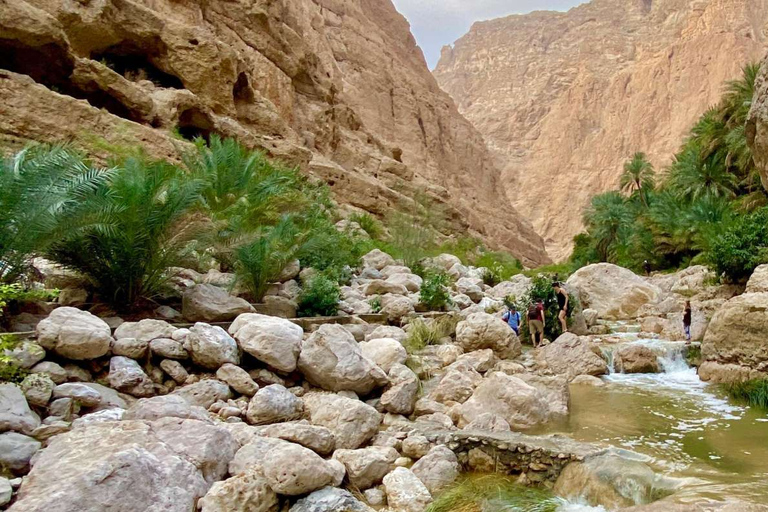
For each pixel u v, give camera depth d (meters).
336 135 38.38
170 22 22.50
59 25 16.62
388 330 9.10
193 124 21.95
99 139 14.90
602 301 15.65
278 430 4.60
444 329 10.30
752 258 12.94
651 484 4.28
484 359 8.23
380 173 40.12
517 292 15.44
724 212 26.48
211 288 7.63
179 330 6.05
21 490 3.23
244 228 8.95
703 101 150.88
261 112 27.14
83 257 6.80
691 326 11.38
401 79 79.88
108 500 3.22
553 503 4.23
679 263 31.55
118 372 5.28
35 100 14.51
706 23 171.38
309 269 10.74
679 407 6.95
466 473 4.84
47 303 6.57
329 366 6.14
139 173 7.42
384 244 20.69
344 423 5.00
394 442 5.14
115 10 20.44
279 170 16.16
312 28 60.75
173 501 3.49
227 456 4.19
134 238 6.84
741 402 7.16
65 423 4.35
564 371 8.97
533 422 6.01
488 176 93.12
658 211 33.28
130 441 3.76
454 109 97.94
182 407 4.54
